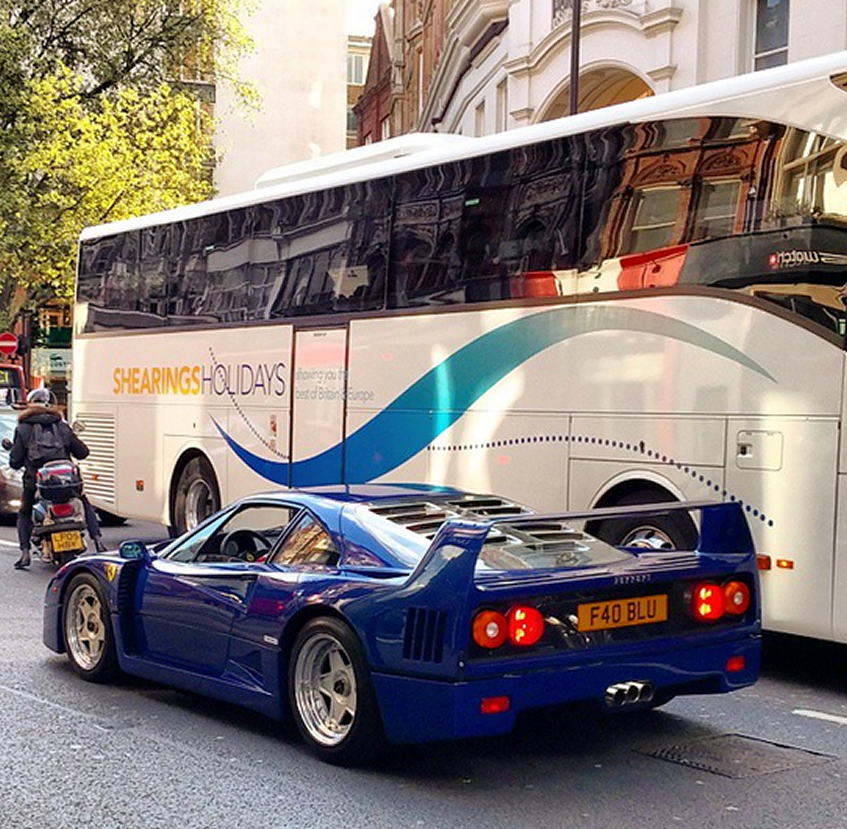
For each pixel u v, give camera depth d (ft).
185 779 20.08
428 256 36.19
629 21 76.48
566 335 31.65
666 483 28.94
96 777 20.25
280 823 17.94
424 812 18.35
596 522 30.19
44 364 141.59
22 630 32.96
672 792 19.29
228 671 22.70
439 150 36.32
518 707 18.56
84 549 43.11
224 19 110.63
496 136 34.55
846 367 25.86
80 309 54.85
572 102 66.39
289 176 44.32
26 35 100.17
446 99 116.37
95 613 26.96
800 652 32.48
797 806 18.66
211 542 24.50
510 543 20.77
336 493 23.43
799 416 26.58
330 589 20.39
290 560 22.25
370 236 38.52
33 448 43.80
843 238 25.96
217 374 45.73
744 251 27.76
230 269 45.37
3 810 18.65
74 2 105.40
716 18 71.20
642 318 29.78
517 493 32.71
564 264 31.86
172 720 23.82
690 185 29.12
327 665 20.90
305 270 41.34
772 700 26.09
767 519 27.02
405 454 36.45
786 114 27.25
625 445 29.96
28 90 98.84
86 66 108.58
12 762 21.13
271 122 167.63
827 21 63.36
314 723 20.92
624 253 30.40
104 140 99.25
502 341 33.45
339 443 39.19
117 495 51.88
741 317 27.68
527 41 87.04
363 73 243.60
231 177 165.07
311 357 40.75
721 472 27.86
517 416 32.78
